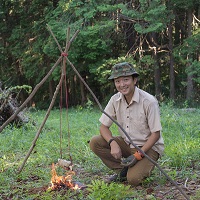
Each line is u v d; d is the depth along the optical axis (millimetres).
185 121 10000
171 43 19562
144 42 21250
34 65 22406
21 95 25422
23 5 23031
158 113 4633
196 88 20766
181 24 21312
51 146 7387
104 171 5473
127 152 4988
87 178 5098
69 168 4953
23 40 22812
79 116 13922
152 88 21922
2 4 23156
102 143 4973
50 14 20359
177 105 19250
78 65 20703
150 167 4652
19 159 6508
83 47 19359
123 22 20062
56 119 12570
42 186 4793
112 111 4871
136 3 19531
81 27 18547
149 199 4133
